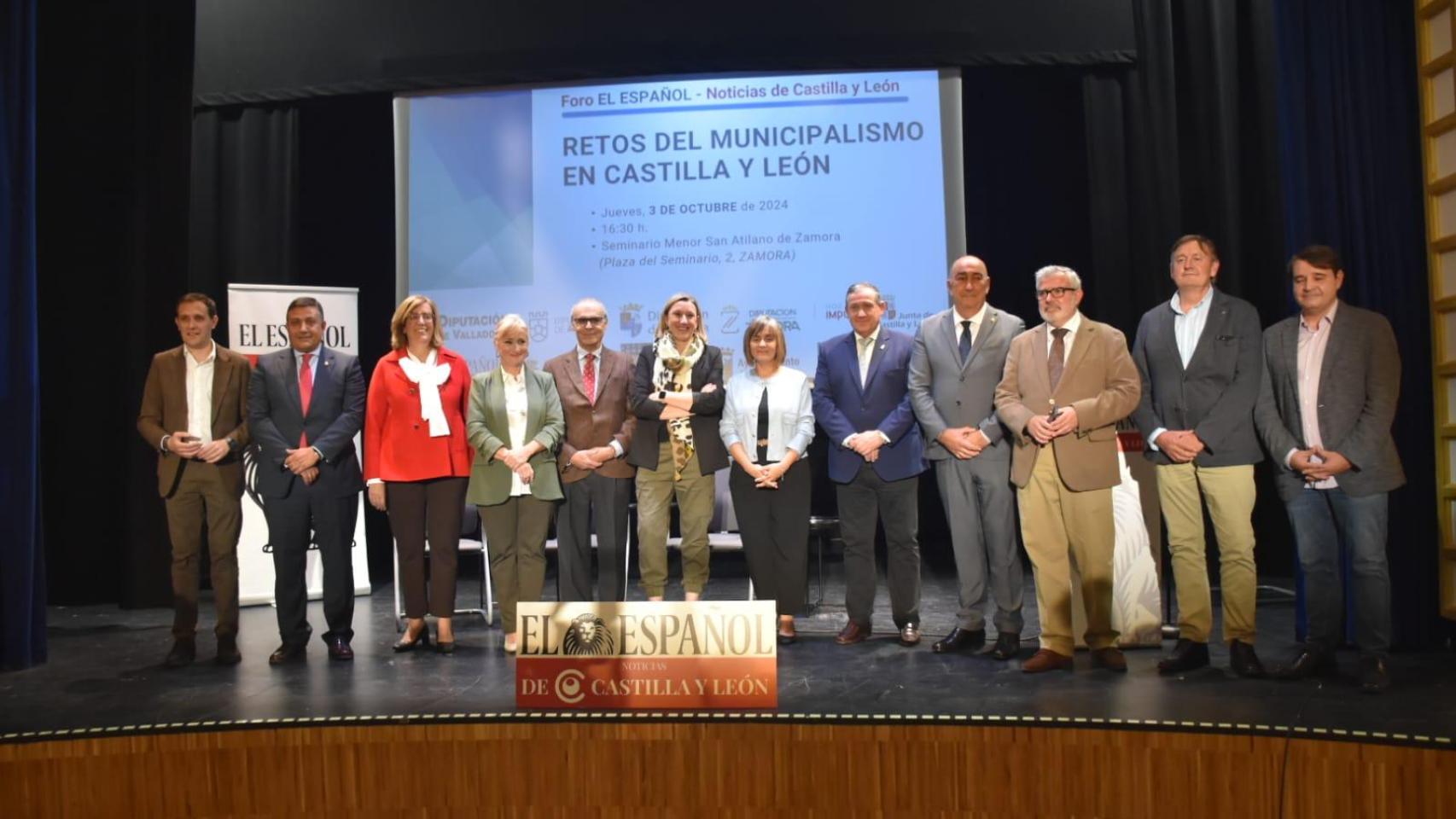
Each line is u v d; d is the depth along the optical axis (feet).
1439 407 11.82
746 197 17.88
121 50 18.58
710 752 9.52
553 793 9.62
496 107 18.35
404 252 18.44
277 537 12.44
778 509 12.95
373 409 12.84
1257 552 17.74
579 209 18.15
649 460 12.96
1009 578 11.88
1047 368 11.55
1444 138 11.75
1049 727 9.18
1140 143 17.17
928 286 17.62
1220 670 10.95
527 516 12.81
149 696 10.73
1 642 12.21
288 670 11.91
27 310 12.55
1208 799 8.82
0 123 12.51
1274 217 17.01
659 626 9.67
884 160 17.71
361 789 9.68
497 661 12.20
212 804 9.63
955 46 17.35
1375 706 9.32
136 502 17.42
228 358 12.87
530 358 18.19
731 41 17.74
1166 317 11.28
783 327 17.79
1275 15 12.84
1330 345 10.50
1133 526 12.44
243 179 18.71
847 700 9.97
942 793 9.34
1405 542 11.75
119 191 18.65
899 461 12.58
